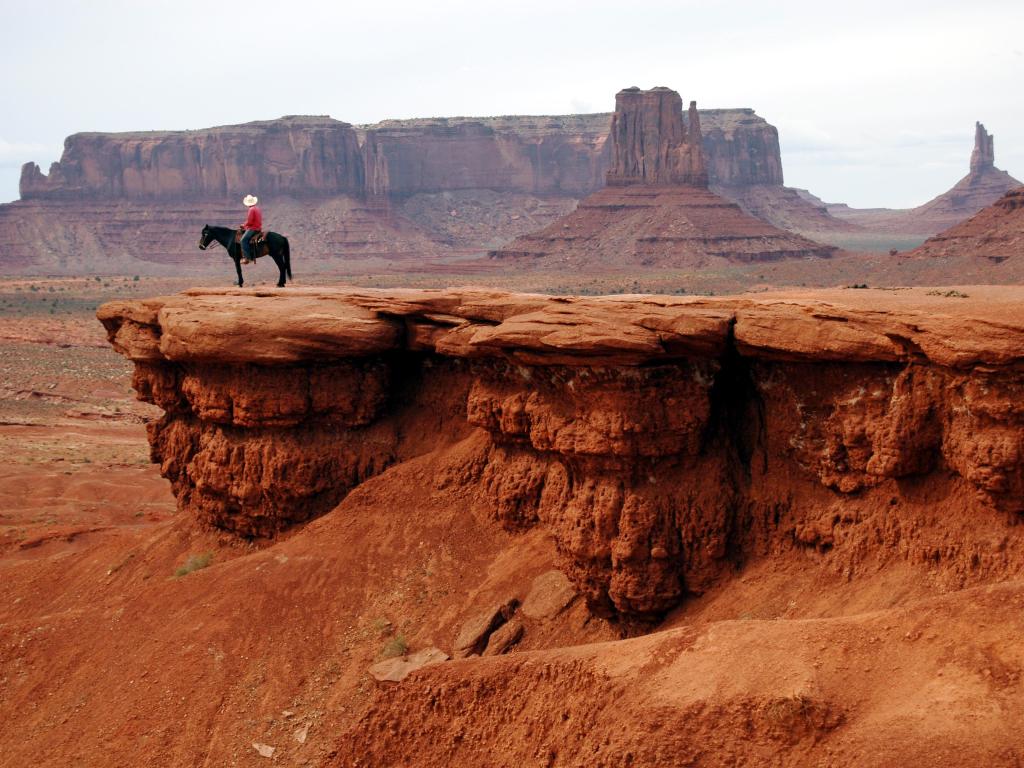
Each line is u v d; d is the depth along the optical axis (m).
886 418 24.70
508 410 32.44
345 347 35.94
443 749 24.56
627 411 27.47
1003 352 22.03
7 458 78.94
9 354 145.00
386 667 29.75
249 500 38.19
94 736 30.47
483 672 25.12
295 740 28.78
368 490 36.31
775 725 19.64
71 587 41.69
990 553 22.78
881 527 24.98
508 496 33.06
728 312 26.98
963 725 18.00
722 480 27.89
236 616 32.84
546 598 30.45
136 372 42.75
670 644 22.83
